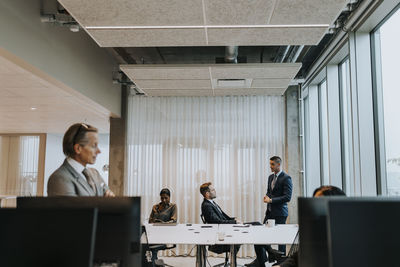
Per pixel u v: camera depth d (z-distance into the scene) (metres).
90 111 7.27
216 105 7.42
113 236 1.75
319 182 6.89
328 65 5.71
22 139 11.44
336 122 5.62
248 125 7.34
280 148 7.25
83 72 5.43
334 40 5.04
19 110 7.45
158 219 5.88
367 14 4.04
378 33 4.41
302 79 6.79
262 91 6.63
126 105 7.58
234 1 3.18
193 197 7.26
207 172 7.29
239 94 6.91
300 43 4.18
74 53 5.11
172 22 3.61
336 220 1.23
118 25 3.68
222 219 5.62
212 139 7.36
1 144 11.48
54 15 4.20
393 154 4.01
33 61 3.99
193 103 7.46
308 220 1.70
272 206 5.66
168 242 4.02
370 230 1.22
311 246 1.69
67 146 2.12
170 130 7.44
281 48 5.62
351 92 4.49
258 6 3.28
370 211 1.23
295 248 2.59
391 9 3.84
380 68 4.39
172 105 7.49
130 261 1.74
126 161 7.47
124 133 7.50
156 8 3.31
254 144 7.30
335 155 5.61
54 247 1.35
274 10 3.36
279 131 7.30
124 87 7.59
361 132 4.39
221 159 7.30
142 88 6.37
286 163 7.24
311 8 3.32
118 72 7.23
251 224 5.61
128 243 1.74
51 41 4.41
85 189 2.12
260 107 7.37
